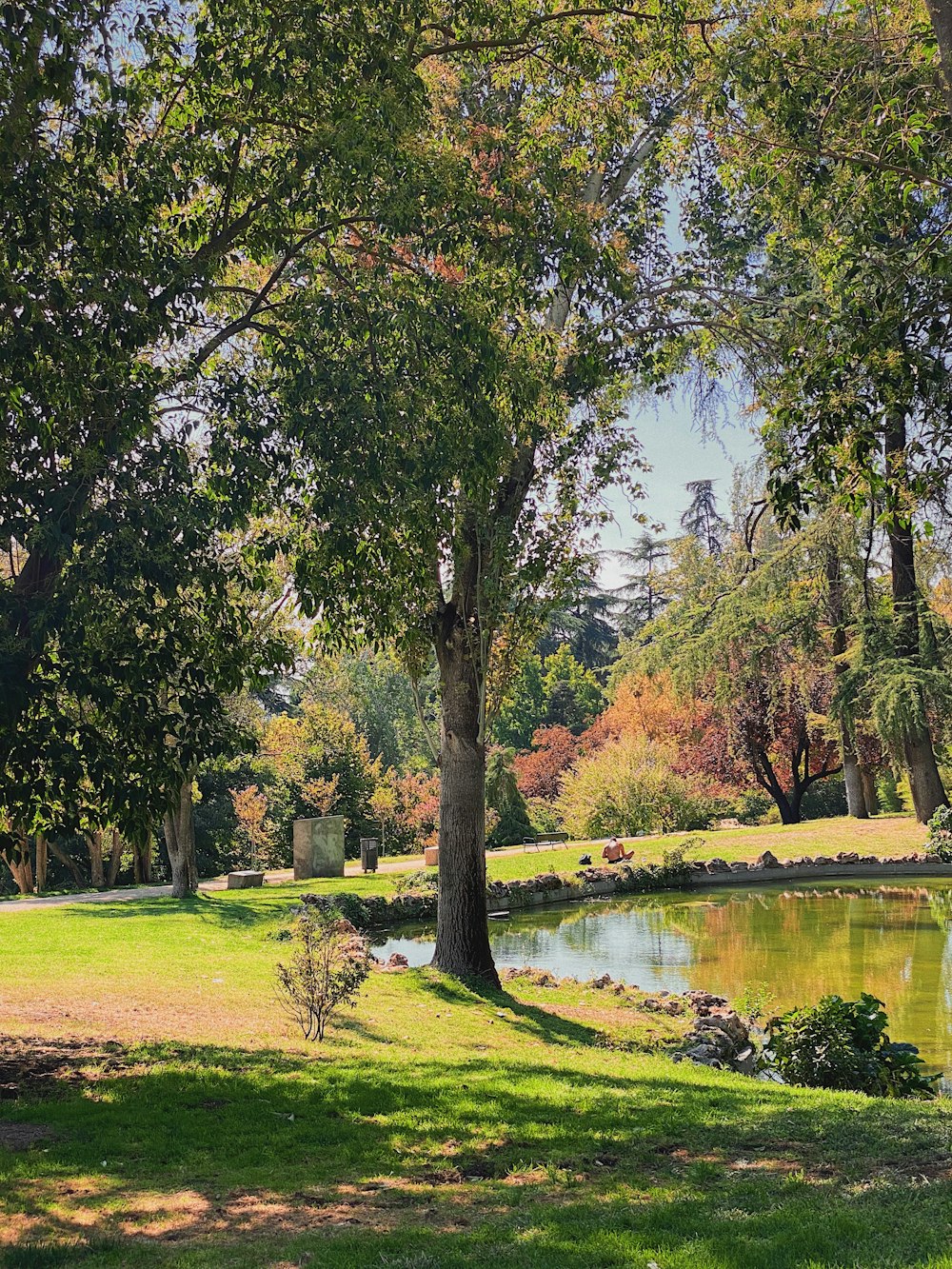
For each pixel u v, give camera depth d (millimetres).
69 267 7984
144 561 7488
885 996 15352
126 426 7727
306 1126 7430
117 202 7930
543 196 10461
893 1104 8680
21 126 7133
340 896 22734
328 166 8797
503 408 11156
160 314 7965
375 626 10938
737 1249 4703
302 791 38688
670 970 17797
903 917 23016
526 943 20984
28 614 7453
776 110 11484
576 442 14828
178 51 9039
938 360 8961
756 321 17141
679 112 15102
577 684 65188
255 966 14867
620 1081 9727
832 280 12312
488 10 10922
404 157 9109
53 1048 9453
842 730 34594
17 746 7184
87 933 17500
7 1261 4832
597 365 12266
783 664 37219
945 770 42750
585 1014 13758
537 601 14984
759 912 24641
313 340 9531
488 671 15438
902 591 32531
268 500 10156
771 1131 7484
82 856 39000
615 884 29078
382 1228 5375
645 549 65625
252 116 9086
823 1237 4836
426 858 30906
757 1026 13922
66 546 7047
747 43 11820
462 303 9852
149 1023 10898
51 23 7176
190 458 9562
